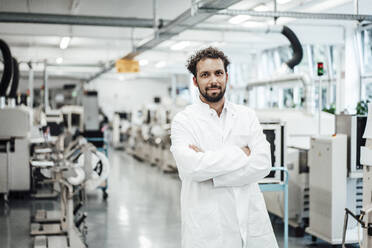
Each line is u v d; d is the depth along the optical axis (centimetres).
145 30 1086
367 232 333
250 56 1476
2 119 737
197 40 1063
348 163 445
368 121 343
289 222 505
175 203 695
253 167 190
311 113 612
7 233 529
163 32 775
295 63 945
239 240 193
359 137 442
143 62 1463
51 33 1002
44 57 1405
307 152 502
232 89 1285
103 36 1052
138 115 1698
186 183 199
